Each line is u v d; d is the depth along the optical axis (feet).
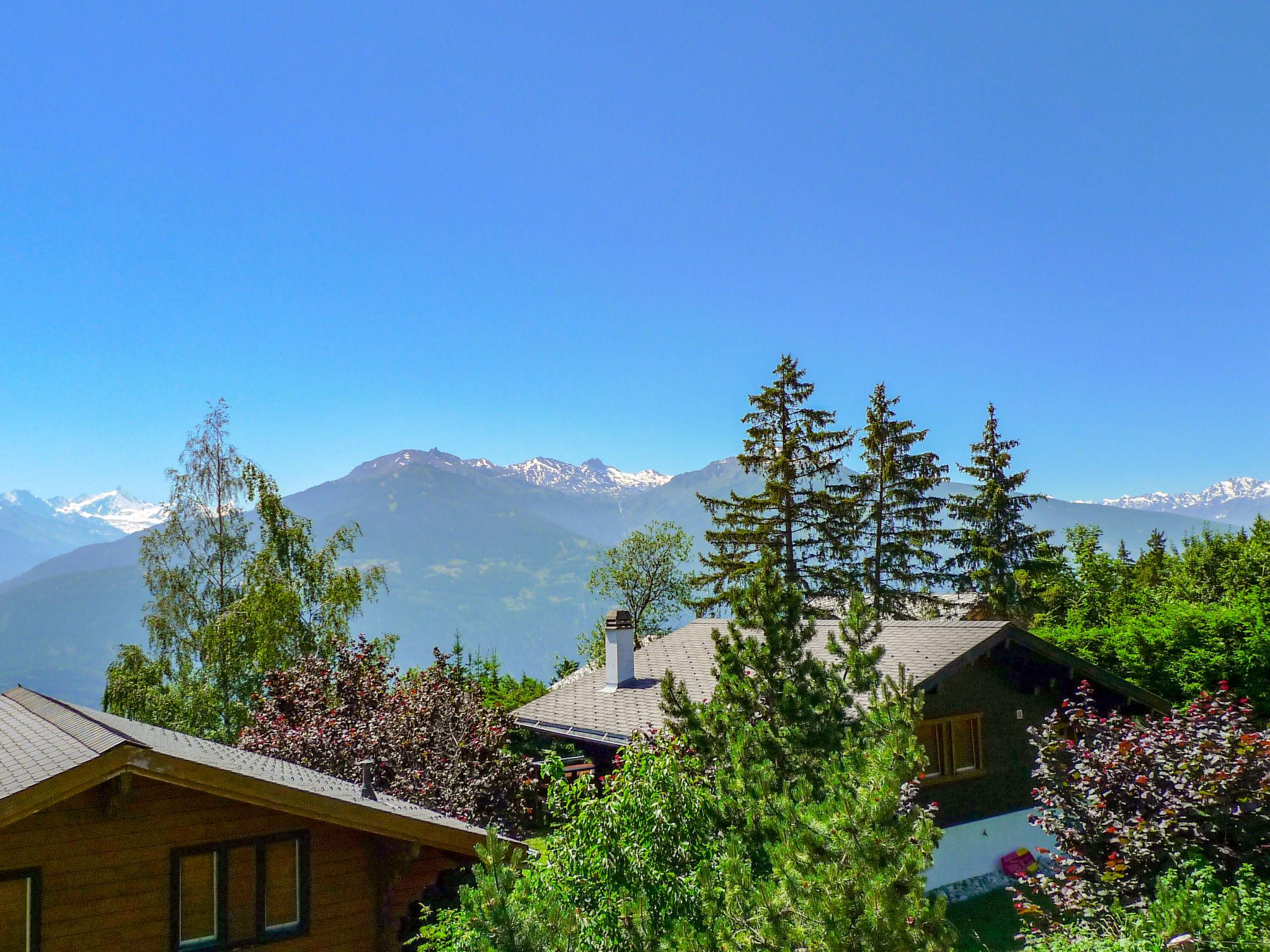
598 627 179.32
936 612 158.61
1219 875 36.27
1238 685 80.74
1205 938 29.09
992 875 63.77
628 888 29.55
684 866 30.81
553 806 33.53
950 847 62.28
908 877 22.38
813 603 138.72
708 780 35.68
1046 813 44.50
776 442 150.30
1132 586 170.19
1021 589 163.12
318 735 68.28
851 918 21.93
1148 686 88.74
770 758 35.32
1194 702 43.80
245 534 133.18
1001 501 165.17
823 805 24.47
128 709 115.34
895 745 25.03
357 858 40.37
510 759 68.54
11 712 49.78
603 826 30.83
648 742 38.24
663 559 182.50
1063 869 43.14
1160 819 37.83
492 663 133.18
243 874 37.73
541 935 24.35
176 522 130.72
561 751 80.02
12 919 33.30
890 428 149.59
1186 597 145.48
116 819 35.35
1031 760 68.28
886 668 63.05
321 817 37.81
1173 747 40.11
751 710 37.91
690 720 38.14
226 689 116.37
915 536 147.13
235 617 116.78
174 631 126.21
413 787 63.41
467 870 45.73
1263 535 170.30
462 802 63.46
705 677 75.00
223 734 111.14
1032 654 67.92
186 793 36.83
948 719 63.77
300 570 128.77
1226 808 36.58
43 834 33.96
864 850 22.52
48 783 31.32
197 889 36.76
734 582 143.23
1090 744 43.91
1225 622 83.56
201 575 130.93
